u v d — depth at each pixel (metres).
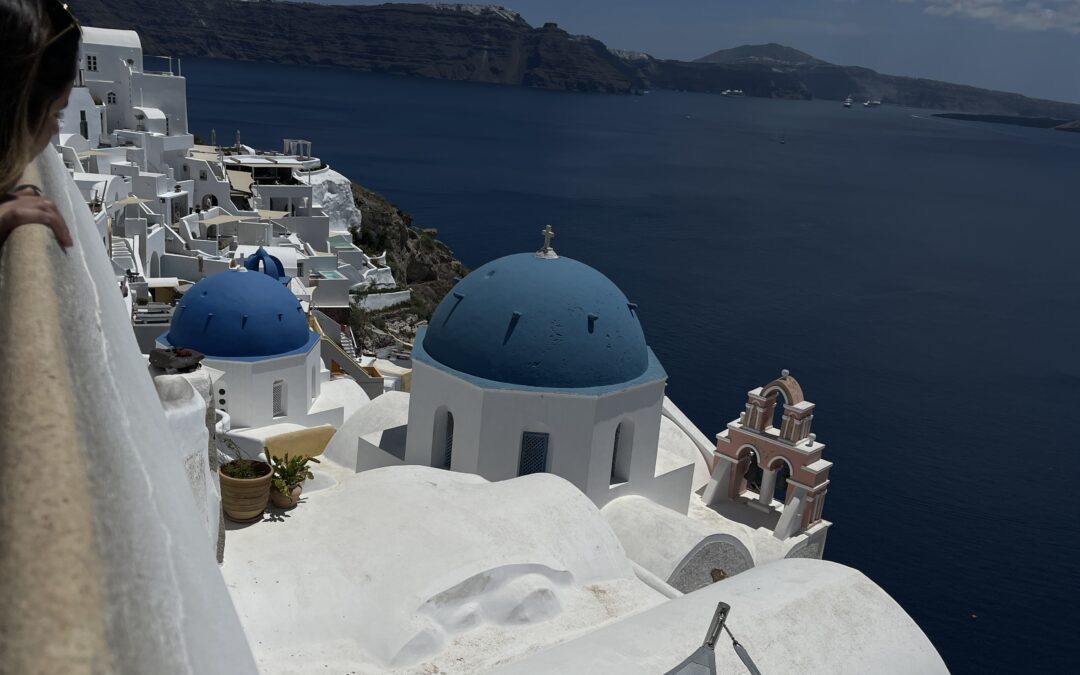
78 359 1.53
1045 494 66.75
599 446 21.38
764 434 26.59
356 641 13.80
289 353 30.70
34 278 1.66
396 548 15.28
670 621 12.83
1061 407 86.12
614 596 16.02
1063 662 46.16
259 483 15.88
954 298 125.50
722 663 12.01
